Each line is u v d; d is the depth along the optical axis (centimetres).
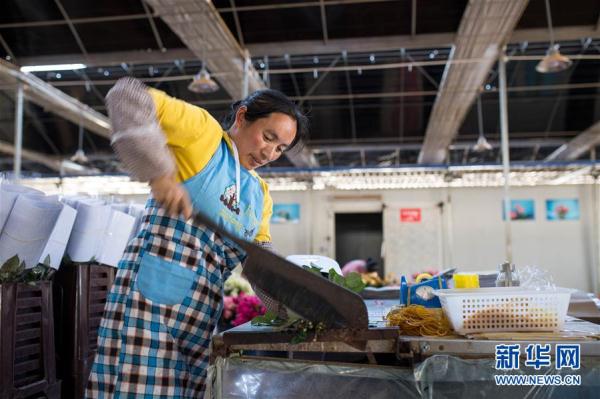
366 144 1033
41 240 177
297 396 122
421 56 702
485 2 488
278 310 135
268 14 595
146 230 135
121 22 610
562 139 993
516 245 1141
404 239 1157
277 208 1192
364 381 121
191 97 849
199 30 549
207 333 136
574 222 1138
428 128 889
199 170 133
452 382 117
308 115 162
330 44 639
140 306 128
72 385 190
